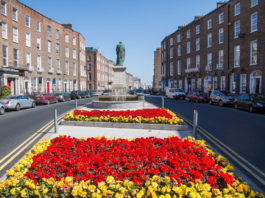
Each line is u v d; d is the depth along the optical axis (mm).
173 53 50375
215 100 23312
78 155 4156
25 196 3004
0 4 26125
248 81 25609
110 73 100500
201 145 5047
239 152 6176
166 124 9188
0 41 26016
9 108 17422
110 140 5332
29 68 31641
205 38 36438
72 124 10039
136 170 3463
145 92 68375
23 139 7746
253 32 24656
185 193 2822
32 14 33562
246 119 12664
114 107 16516
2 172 4688
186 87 44031
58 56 42562
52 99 26875
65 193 2963
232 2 28828
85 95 43625
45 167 3539
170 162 3670
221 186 3189
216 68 33000
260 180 4293
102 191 2867
